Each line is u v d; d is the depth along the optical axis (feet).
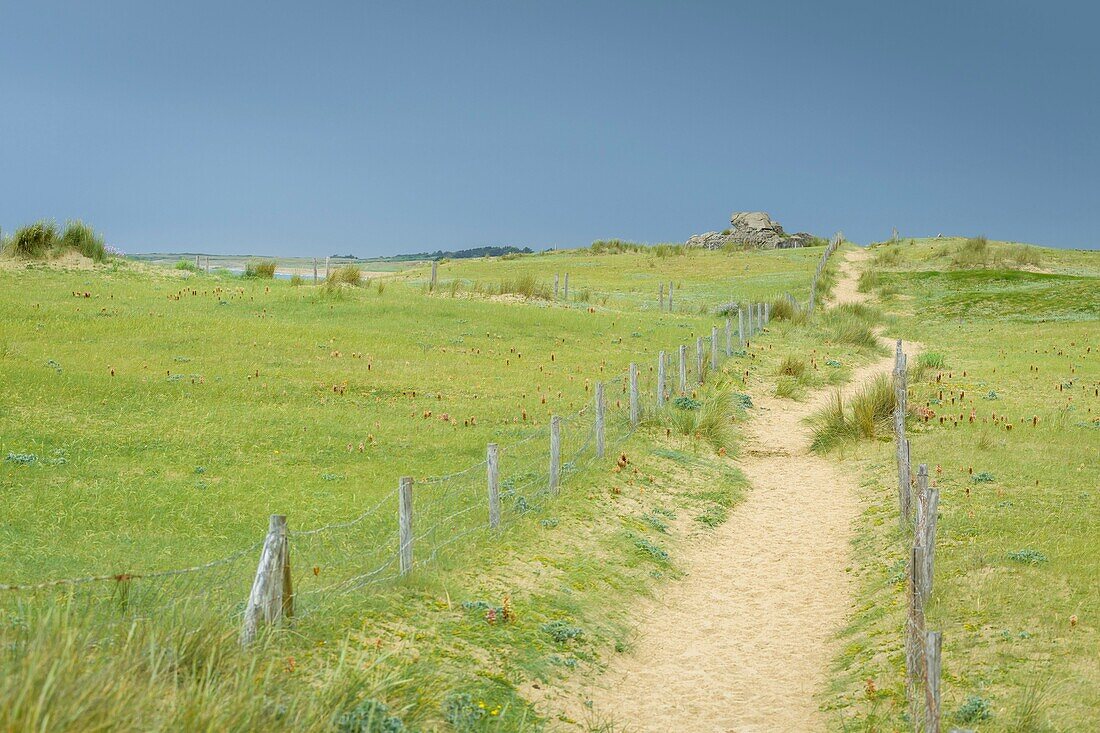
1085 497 50.31
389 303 124.57
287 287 135.03
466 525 44.68
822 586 42.60
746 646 35.73
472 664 29.22
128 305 107.96
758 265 246.88
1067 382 94.99
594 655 32.91
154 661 21.91
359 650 26.91
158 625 24.13
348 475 53.88
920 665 28.45
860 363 112.06
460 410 73.51
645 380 89.35
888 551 44.47
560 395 81.35
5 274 118.01
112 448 55.31
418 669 26.99
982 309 170.09
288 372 82.79
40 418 60.49
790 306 155.02
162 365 80.69
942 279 209.15
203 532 41.65
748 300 171.63
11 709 16.66
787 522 53.31
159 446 56.70
